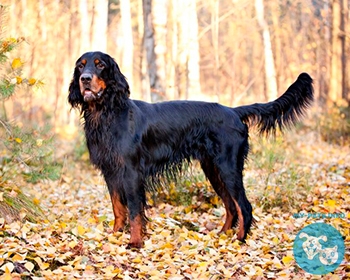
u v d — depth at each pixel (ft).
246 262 15.35
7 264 12.96
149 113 17.49
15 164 19.58
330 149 36.99
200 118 18.07
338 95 54.39
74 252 14.71
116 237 16.90
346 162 30.37
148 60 43.73
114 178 16.84
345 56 54.49
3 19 17.87
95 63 16.47
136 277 14.07
